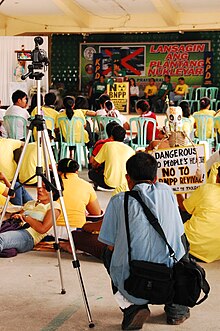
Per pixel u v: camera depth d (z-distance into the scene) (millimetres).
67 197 4996
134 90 17734
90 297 3861
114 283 3246
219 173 4637
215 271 4469
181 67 17922
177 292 3156
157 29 17266
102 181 7648
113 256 3236
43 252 4883
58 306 3695
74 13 15883
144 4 15539
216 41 17625
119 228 3211
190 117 9422
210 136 10047
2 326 3357
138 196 3219
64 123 9414
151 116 9367
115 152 7422
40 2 15406
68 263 4617
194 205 4641
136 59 18203
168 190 3289
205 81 17766
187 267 3166
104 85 18016
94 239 4672
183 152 4762
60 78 18547
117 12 16922
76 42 18422
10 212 4961
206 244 4578
